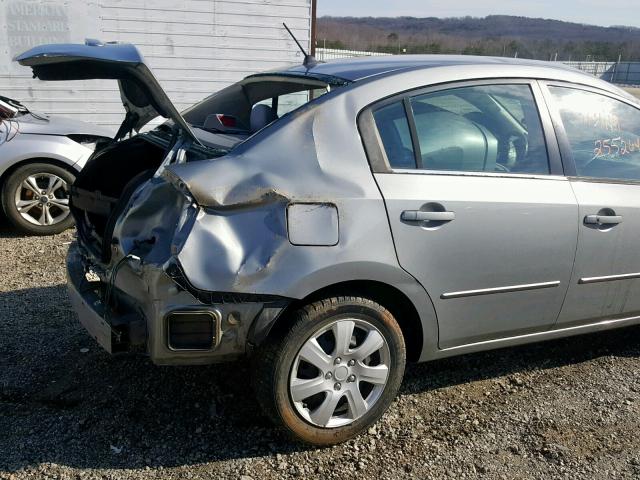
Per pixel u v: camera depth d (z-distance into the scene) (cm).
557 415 335
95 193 347
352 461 292
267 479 278
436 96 315
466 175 311
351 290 291
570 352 407
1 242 593
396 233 288
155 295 260
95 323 288
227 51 1063
